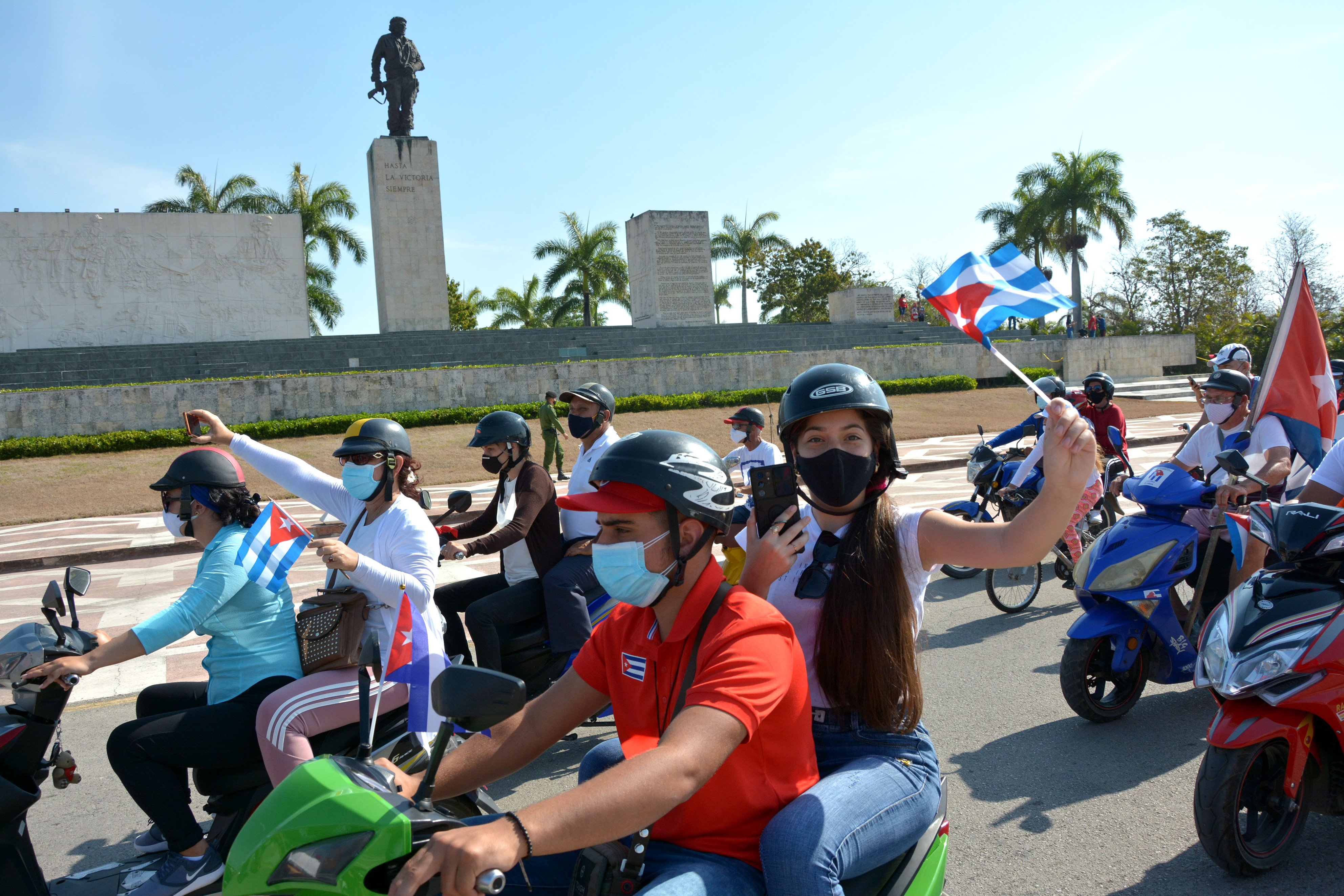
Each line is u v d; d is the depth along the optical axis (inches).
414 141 1403.8
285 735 123.8
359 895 67.4
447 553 177.6
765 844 76.0
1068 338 1601.9
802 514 102.8
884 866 85.6
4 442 868.6
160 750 122.0
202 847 126.1
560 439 1000.2
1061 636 271.7
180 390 1007.6
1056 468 84.2
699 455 79.7
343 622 131.4
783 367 1311.5
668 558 77.9
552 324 1824.6
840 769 86.4
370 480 148.3
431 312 1412.4
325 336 1315.2
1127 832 152.9
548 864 83.4
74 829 164.9
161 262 1336.1
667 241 1520.7
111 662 118.0
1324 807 145.3
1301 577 145.5
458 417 1045.2
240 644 132.6
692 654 78.4
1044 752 187.0
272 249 1384.1
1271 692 136.1
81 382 1119.0
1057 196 1625.2
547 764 191.6
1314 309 219.8
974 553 89.7
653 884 71.6
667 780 64.1
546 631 187.0
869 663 90.1
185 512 131.1
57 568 470.6
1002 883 138.0
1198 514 211.2
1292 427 222.1
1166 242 2176.4
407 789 83.8
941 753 187.5
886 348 1387.8
